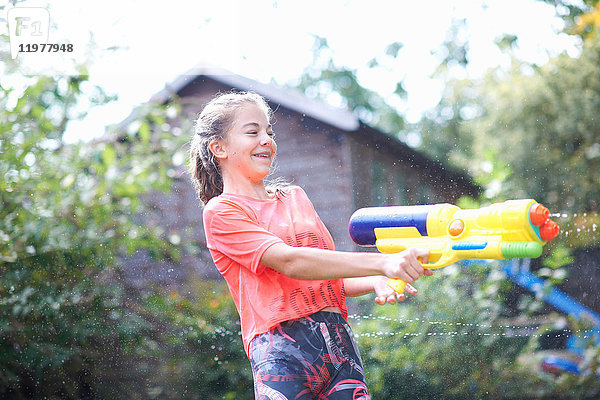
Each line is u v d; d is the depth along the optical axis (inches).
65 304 161.9
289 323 66.3
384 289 70.1
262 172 71.5
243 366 152.6
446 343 131.0
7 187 156.9
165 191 166.4
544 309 129.6
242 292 69.1
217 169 76.1
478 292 131.5
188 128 174.4
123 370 160.2
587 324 128.2
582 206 172.1
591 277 135.5
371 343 134.3
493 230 60.8
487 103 286.5
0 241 156.1
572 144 248.5
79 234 163.3
